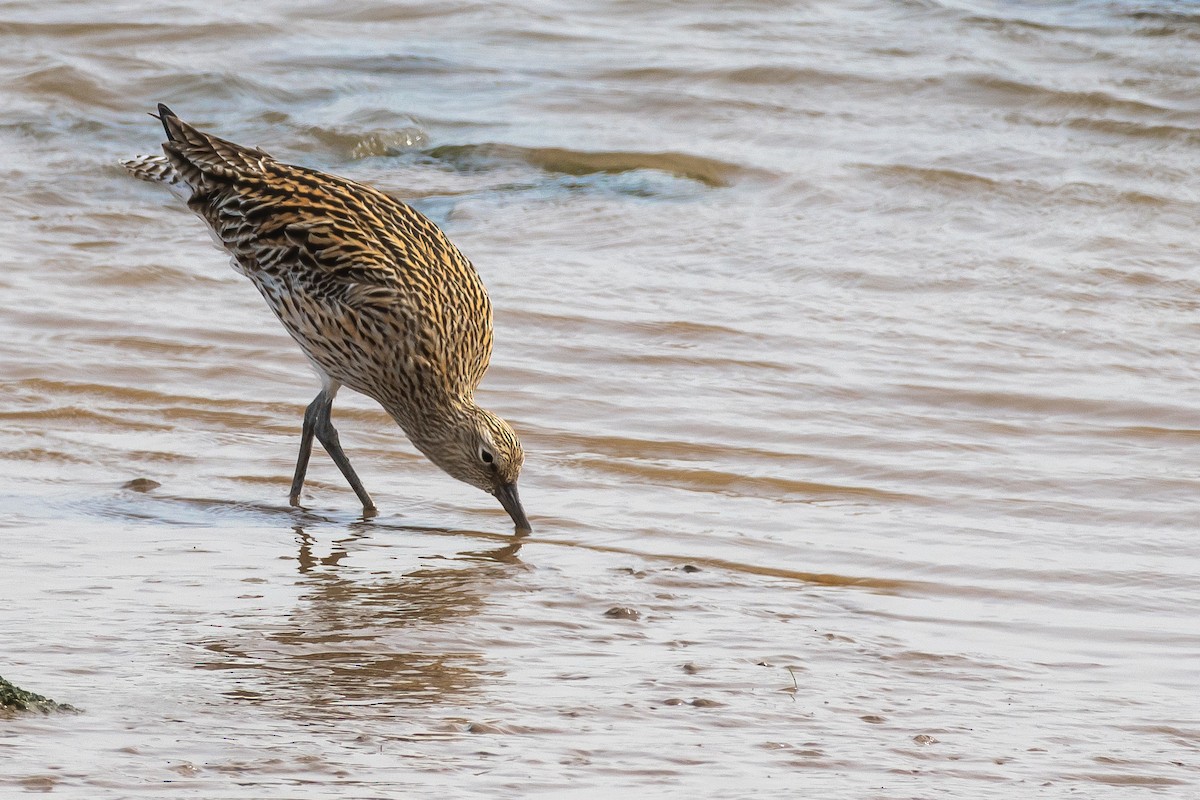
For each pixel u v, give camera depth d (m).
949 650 10.93
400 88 27.72
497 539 13.35
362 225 15.16
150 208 22.38
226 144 15.77
